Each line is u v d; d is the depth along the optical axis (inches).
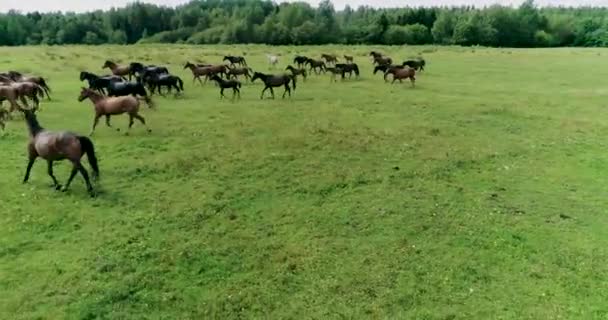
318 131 880.9
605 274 449.1
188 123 928.3
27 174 613.0
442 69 1782.7
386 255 479.8
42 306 387.2
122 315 384.8
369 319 389.4
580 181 682.2
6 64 1612.9
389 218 557.9
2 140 788.6
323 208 581.0
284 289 426.0
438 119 1008.2
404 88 1368.1
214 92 1267.2
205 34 4387.3
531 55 2242.9
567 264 465.4
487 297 417.1
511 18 3772.1
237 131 875.4
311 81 1493.6
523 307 402.9
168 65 1753.2
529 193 639.1
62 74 1473.9
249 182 652.7
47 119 927.0
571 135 909.2
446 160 753.6
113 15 5241.1
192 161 715.4
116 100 833.5
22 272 429.4
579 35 3912.4
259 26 4160.9
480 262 470.0
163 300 405.4
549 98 1248.2
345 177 673.0
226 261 465.4
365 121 971.3
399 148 805.2
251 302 407.8
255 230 526.0
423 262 469.1
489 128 949.8
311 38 3976.4
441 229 533.3
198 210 563.2
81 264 445.7
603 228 542.0
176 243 491.8
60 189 598.5
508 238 514.3
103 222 527.2
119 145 784.3
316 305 405.4
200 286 427.8
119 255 463.8
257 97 1208.2
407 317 391.2
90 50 2170.3
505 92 1326.3
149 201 584.4
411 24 4131.4
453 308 402.6
